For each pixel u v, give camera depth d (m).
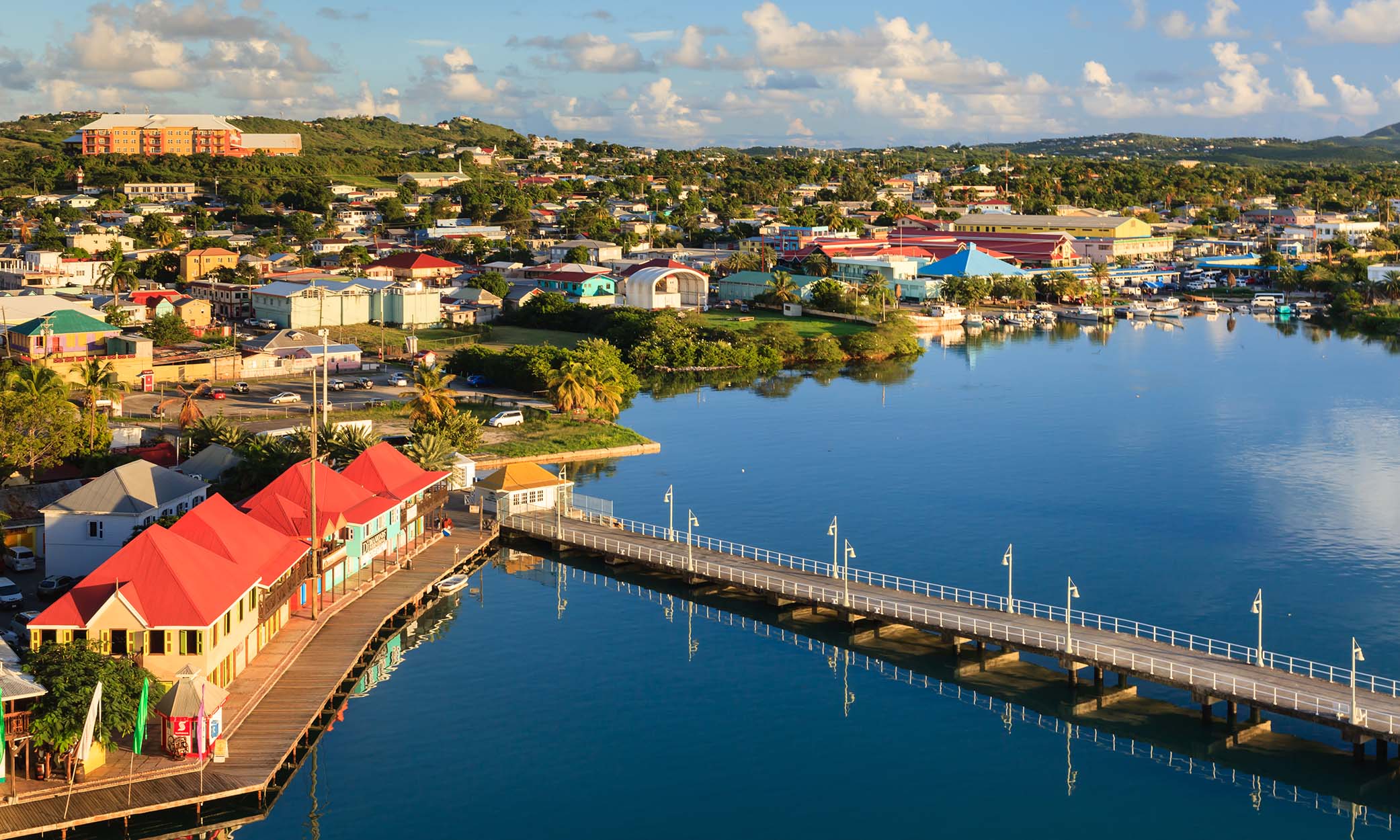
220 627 90.56
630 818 82.69
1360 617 120.25
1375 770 90.62
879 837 81.00
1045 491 168.12
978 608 115.38
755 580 124.50
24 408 138.38
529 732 95.00
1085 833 81.62
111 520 117.38
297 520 114.38
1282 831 81.81
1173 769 90.94
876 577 130.88
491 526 145.25
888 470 180.00
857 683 105.31
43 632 87.19
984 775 89.75
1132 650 102.94
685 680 105.62
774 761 91.38
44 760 78.94
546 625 118.25
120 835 78.12
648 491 167.88
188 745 81.62
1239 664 100.12
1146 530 150.00
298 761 89.81
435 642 113.44
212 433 155.75
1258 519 153.88
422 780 87.25
